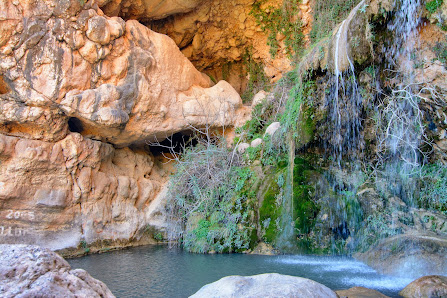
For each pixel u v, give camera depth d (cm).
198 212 1073
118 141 1138
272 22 1445
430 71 855
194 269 765
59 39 935
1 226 854
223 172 1116
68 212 972
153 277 698
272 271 741
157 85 1148
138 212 1161
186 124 1225
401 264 736
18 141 896
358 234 927
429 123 945
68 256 928
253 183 1080
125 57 1060
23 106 911
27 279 251
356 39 912
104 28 991
